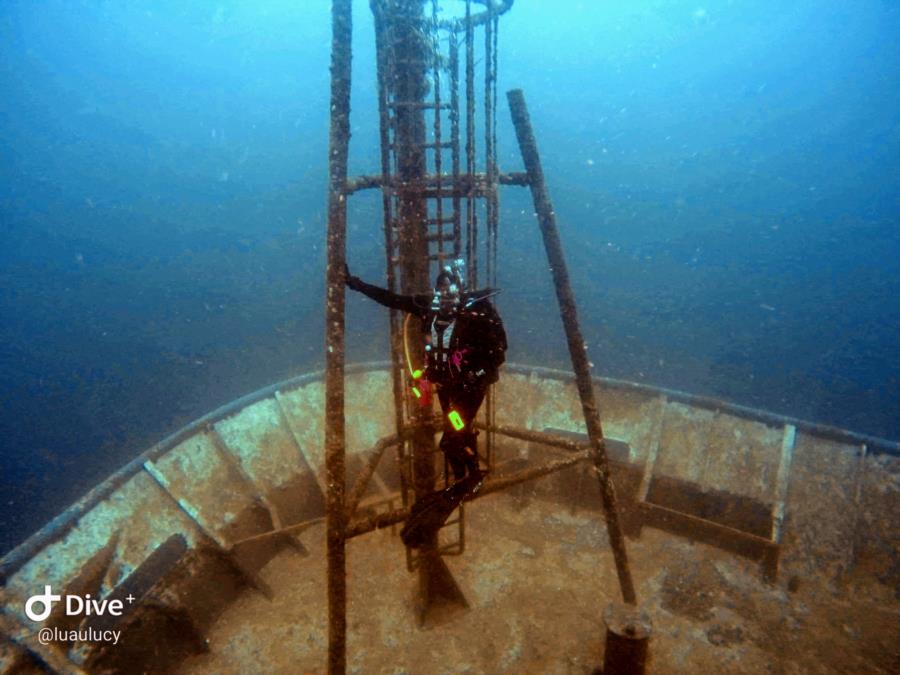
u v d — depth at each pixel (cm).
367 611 575
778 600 573
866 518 595
